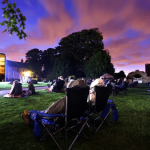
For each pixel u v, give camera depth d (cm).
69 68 4716
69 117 254
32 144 259
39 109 539
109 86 357
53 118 272
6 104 629
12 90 854
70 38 5025
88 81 3088
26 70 5716
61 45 5291
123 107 588
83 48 4850
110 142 273
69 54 4981
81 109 273
